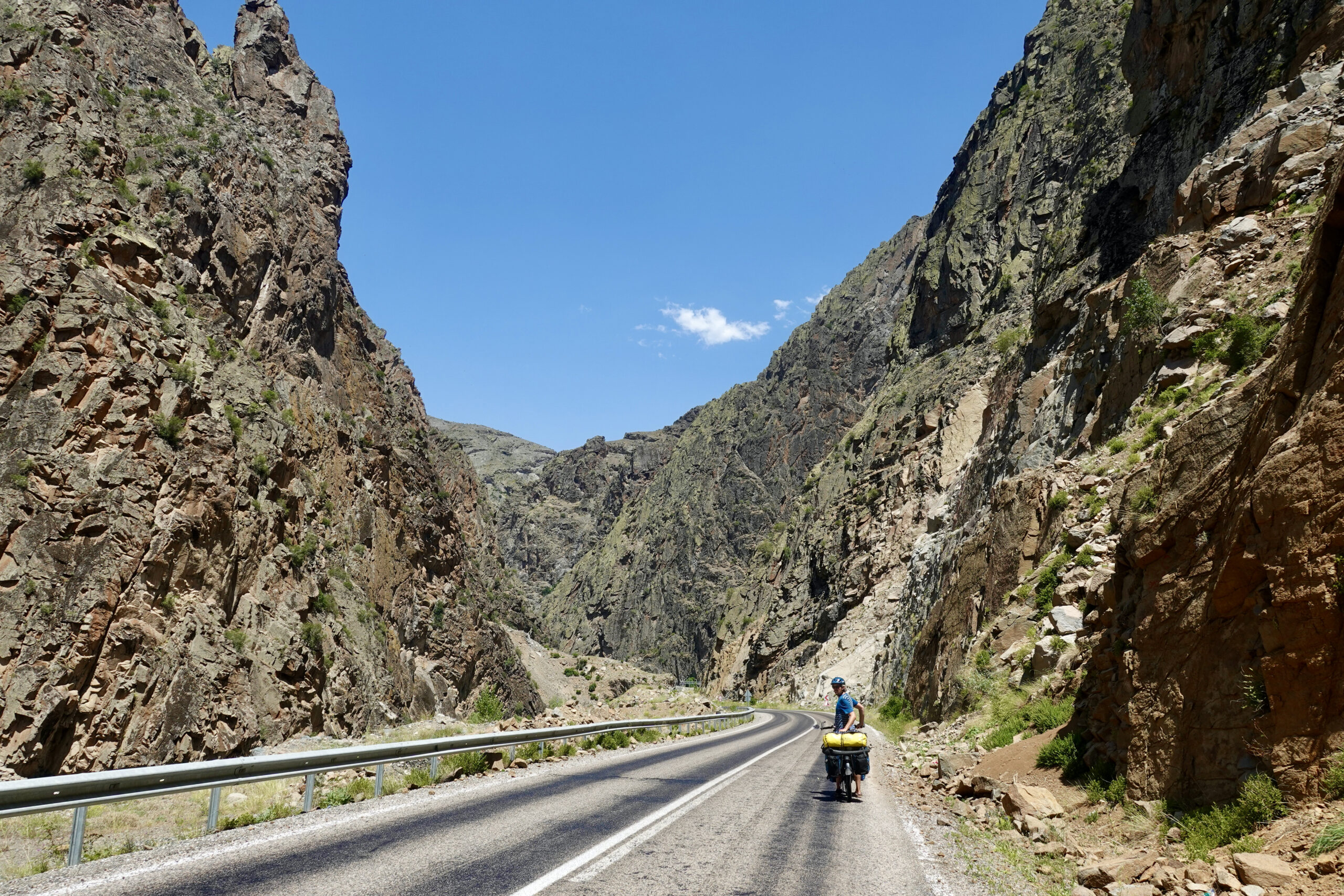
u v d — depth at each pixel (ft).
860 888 22.09
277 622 157.69
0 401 128.98
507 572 552.00
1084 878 23.31
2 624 113.91
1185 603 29.50
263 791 39.29
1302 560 22.71
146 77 214.48
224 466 153.89
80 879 20.40
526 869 22.25
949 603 107.45
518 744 51.39
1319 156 75.82
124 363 140.97
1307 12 90.79
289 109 285.43
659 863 23.63
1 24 168.35
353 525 235.40
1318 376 24.93
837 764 39.32
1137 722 30.60
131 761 118.42
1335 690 21.65
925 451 270.05
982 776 40.14
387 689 198.39
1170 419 70.08
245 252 217.15
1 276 135.64
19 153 153.48
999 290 299.17
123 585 126.82
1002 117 380.37
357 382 281.13
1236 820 22.85
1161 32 129.49
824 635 289.53
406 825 28.40
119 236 159.74
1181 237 88.58
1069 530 74.43
